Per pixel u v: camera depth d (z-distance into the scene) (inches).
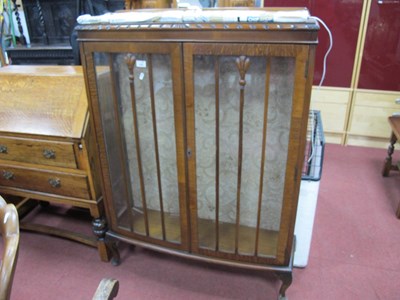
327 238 72.3
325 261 66.2
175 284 61.6
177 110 46.4
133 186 60.0
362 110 112.7
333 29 105.5
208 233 56.7
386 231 74.3
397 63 104.3
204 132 50.1
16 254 25.6
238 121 47.8
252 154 50.3
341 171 100.0
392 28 101.0
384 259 66.4
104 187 58.6
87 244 70.6
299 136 43.4
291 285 60.8
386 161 94.9
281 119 46.0
